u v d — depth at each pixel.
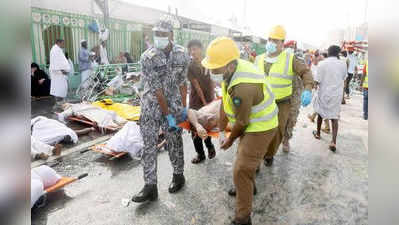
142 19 12.20
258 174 3.95
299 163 4.39
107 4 10.45
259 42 20.81
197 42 4.01
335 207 3.19
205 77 4.13
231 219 2.88
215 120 3.56
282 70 3.77
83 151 4.39
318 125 5.62
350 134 6.12
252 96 2.32
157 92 2.89
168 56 2.98
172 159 3.31
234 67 2.38
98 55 10.16
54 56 7.65
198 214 2.94
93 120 5.44
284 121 3.84
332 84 4.89
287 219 2.94
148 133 3.02
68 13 9.58
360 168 4.27
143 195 3.02
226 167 4.08
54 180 3.14
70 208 2.97
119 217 2.85
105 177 3.67
